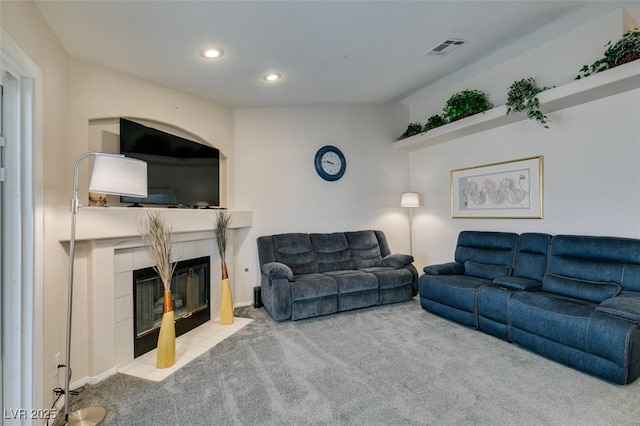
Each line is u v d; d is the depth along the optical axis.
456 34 2.93
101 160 1.81
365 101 4.77
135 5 1.95
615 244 2.68
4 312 1.63
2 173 1.64
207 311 3.54
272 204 4.40
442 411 1.89
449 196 4.57
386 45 2.92
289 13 2.21
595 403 1.95
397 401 1.99
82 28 2.12
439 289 3.52
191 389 2.16
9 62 1.54
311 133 4.62
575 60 3.06
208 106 3.87
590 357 2.25
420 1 2.29
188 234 3.27
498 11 2.62
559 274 2.95
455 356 2.61
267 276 3.63
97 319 2.31
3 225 1.64
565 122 3.23
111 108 2.77
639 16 2.88
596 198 3.00
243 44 2.57
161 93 3.28
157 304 2.95
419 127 4.73
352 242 4.56
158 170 3.01
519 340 2.74
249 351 2.75
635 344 2.07
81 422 1.82
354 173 4.87
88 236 2.21
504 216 3.83
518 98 3.23
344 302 3.74
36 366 1.69
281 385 2.20
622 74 2.51
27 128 1.70
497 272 3.47
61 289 2.09
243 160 4.29
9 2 1.52
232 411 1.91
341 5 2.19
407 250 5.18
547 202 3.40
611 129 2.89
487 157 4.02
